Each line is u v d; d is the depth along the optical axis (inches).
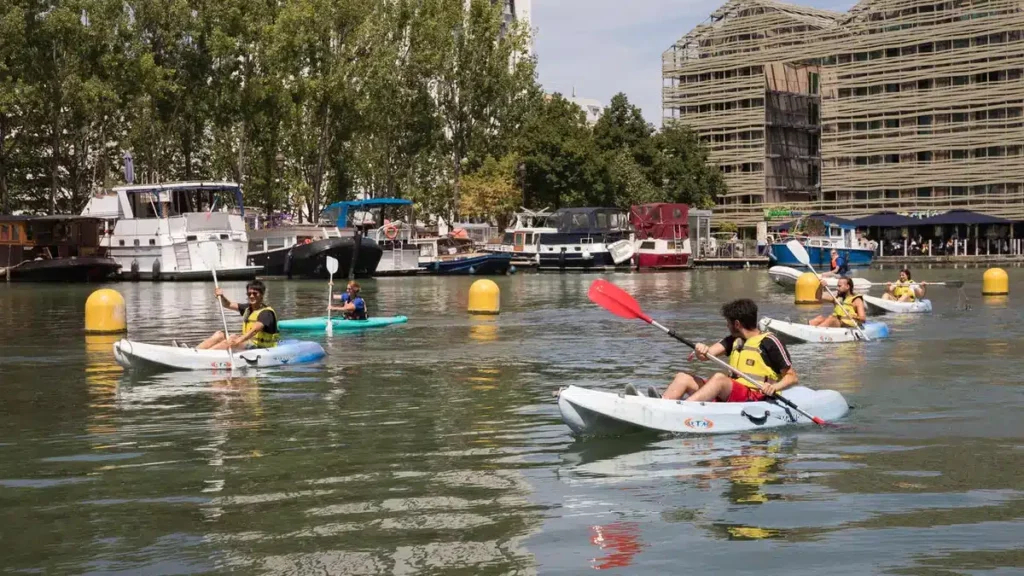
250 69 2556.6
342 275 2317.9
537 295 1681.8
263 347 729.6
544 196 3262.8
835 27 4119.1
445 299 1555.1
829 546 288.0
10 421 505.4
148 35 2480.3
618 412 431.2
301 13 2541.8
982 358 737.0
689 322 1119.0
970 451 411.8
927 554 280.1
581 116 3484.3
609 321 1120.2
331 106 2689.5
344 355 780.0
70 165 2751.0
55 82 2395.4
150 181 2588.6
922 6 3927.2
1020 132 3727.9
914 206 3988.7
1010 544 288.2
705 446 421.1
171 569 275.3
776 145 4343.0
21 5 2345.0
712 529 306.0
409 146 3009.4
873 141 4082.2
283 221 2519.7
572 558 280.8
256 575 269.3
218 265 2145.7
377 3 2903.5
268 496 350.3
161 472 389.1
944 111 3902.6
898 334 923.4
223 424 490.9
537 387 612.1
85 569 276.4
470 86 3176.7
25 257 2215.8
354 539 299.9
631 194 3393.2
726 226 4008.4
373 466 395.5
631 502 337.1
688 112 4483.3
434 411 523.8
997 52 3757.4
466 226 3043.8
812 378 633.0
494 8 3213.6
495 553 285.7
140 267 2167.8
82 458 416.5
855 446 420.8
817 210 4224.9
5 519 325.7
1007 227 3818.9
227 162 2812.5
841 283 895.1
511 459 404.2
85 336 967.0
